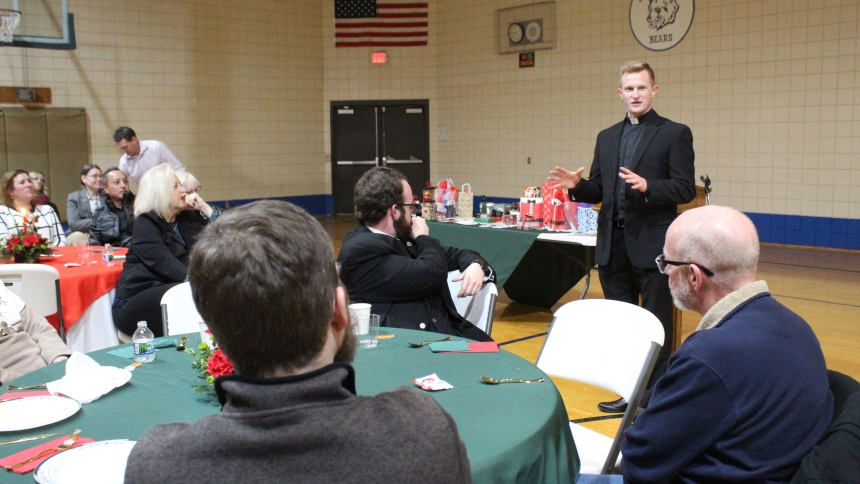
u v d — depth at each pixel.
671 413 1.52
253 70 10.94
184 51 10.23
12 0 8.44
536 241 5.67
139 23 9.78
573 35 9.73
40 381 1.95
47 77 9.07
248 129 10.98
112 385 1.84
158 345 2.27
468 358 2.10
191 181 4.75
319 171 11.84
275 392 0.85
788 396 1.47
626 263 3.69
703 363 1.49
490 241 5.31
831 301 5.68
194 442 0.83
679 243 1.74
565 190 5.12
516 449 1.47
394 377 1.92
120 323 3.93
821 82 7.71
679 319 3.97
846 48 7.51
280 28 11.14
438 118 11.59
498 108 10.73
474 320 3.20
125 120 9.77
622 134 3.67
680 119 8.83
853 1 7.41
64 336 3.72
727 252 1.65
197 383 1.89
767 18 8.02
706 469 1.51
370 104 11.62
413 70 11.53
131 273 3.96
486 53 10.75
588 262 5.23
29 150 8.92
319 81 11.65
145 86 9.91
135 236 3.98
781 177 8.12
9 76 8.77
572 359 2.43
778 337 1.52
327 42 11.60
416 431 0.87
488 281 3.21
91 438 1.54
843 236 7.76
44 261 4.37
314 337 0.90
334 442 0.83
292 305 0.87
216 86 10.59
